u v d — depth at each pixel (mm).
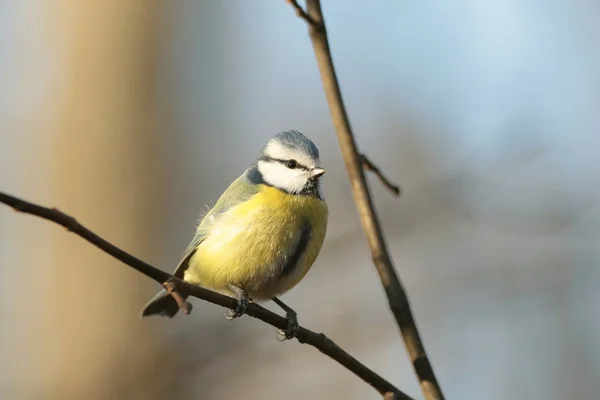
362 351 12852
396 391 5758
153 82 15336
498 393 13578
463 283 13000
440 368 13703
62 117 14773
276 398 13414
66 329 13602
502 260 12906
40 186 14547
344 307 13070
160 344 12602
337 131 5465
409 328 5273
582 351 13367
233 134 16516
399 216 12414
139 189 14734
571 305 13320
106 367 12836
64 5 15156
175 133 15477
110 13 15195
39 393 12977
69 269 13820
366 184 5438
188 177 15523
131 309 13789
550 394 13398
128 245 14422
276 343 12477
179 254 14875
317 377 13648
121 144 14844
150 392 12391
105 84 15008
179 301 4750
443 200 12273
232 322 12375
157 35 15484
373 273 13141
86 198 14445
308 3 5504
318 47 5469
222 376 12398
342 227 13930
